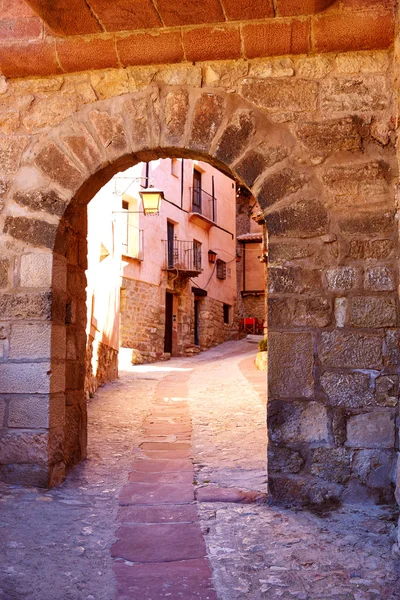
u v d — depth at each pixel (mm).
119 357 15062
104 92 4332
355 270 3938
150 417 7098
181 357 19188
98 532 3389
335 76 4074
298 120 4086
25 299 4301
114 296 11398
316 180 4031
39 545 3131
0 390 4254
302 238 4012
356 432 3844
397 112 3770
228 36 4047
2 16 4305
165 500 3982
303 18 3963
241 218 28188
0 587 2633
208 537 3326
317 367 3914
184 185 19969
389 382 3838
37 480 4180
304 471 3871
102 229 9945
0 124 4438
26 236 4355
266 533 3369
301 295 3973
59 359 4406
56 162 4363
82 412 5035
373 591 2680
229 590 2689
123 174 16141
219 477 4527
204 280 21234
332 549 3127
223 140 4156
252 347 21688
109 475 4613
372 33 3928
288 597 2627
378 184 3971
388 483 3791
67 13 3967
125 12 3945
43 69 4320
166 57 4184
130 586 2717
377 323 3883
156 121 4246
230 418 6961
